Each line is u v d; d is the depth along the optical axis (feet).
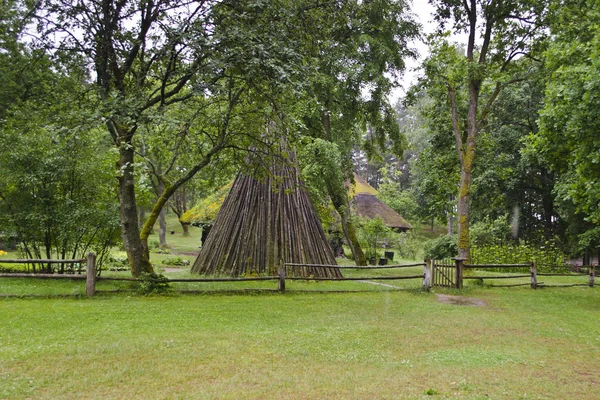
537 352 23.47
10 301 31.68
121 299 33.86
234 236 48.37
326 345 23.35
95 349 21.02
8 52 44.24
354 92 65.87
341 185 71.61
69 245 42.65
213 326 26.63
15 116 43.57
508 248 86.02
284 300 36.68
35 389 16.31
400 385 17.84
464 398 16.52
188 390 16.66
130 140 37.70
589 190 39.52
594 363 21.67
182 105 40.06
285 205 49.32
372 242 92.02
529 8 52.75
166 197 40.37
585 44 41.04
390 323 29.45
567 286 54.29
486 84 58.54
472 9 55.93
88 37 37.73
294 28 39.22
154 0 36.01
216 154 44.29
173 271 59.00
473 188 93.35
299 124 38.91
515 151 93.20
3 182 40.16
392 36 67.87
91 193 43.39
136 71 39.73
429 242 96.22
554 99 41.83
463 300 41.27
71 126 33.88
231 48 34.30
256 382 17.70
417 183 133.69
